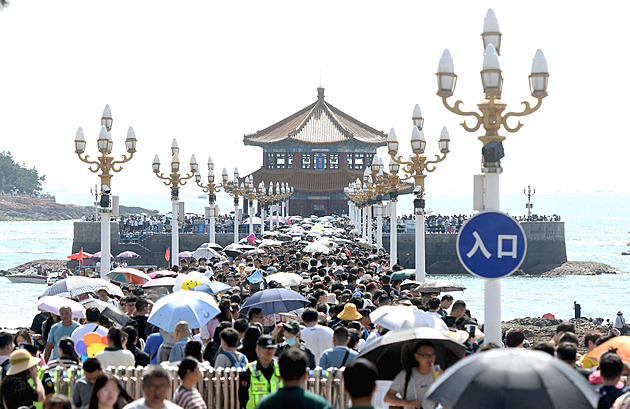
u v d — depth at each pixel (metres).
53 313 37.44
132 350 30.12
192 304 32.97
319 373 27.48
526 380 15.97
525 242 26.80
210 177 108.62
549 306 134.50
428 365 23.22
